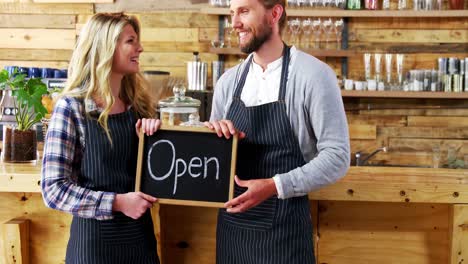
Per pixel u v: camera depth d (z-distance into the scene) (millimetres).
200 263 2258
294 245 1795
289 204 1792
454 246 2104
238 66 1979
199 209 2244
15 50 5020
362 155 4746
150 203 1699
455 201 2078
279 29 1846
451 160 4180
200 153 1726
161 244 2189
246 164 1841
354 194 2088
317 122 1742
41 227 2273
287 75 1807
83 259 1711
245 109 1842
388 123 4863
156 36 4930
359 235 2219
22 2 4980
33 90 2463
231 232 1860
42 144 3016
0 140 3258
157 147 1733
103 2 4938
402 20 4809
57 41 4988
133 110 1872
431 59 4824
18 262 2199
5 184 2135
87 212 1664
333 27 4723
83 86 1765
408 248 2209
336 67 4816
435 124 4840
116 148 1745
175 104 1984
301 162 1823
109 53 1725
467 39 4789
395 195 2084
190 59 4914
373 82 4602
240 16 1785
